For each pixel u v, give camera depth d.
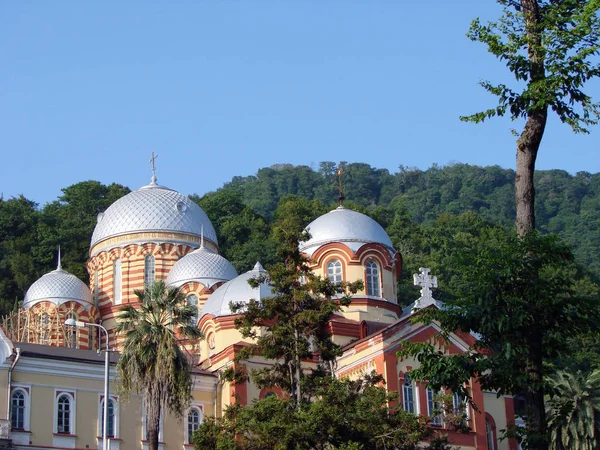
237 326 56.44
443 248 128.00
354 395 52.16
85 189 130.00
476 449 65.31
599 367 88.62
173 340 55.16
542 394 36.81
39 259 114.00
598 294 112.81
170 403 55.19
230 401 66.62
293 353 54.12
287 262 57.12
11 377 61.53
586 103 37.97
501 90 38.50
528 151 38.06
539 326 36.72
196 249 85.38
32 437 61.25
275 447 48.81
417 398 65.00
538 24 38.44
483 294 36.69
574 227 183.88
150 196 86.88
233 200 132.88
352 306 74.00
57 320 80.25
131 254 84.00
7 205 122.56
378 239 77.25
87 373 64.38
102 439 63.59
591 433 70.56
